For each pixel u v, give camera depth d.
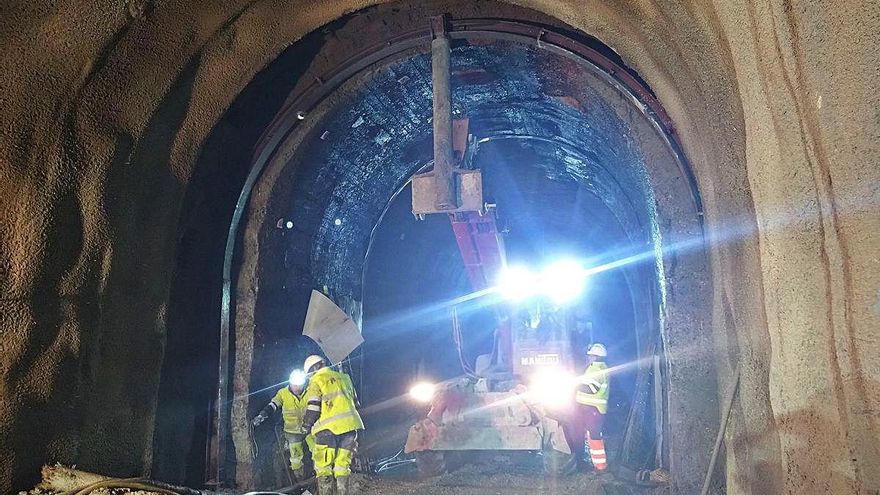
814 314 2.62
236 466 6.78
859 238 2.26
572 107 7.54
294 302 7.78
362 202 8.95
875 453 2.24
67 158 4.89
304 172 7.34
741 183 3.88
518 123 8.95
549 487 7.61
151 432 5.70
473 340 15.52
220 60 5.64
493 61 6.98
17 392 4.60
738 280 4.09
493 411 8.55
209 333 6.84
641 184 7.22
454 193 6.32
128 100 5.16
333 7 5.73
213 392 6.85
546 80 7.11
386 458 9.59
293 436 6.98
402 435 10.86
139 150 5.39
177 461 6.32
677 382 5.83
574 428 8.67
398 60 6.78
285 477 7.31
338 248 8.78
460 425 8.53
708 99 4.13
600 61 6.26
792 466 2.88
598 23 4.97
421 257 12.20
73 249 4.98
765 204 3.00
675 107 5.07
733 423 4.48
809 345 2.68
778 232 2.87
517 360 10.68
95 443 5.15
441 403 8.70
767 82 2.75
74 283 4.97
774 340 3.06
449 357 14.26
